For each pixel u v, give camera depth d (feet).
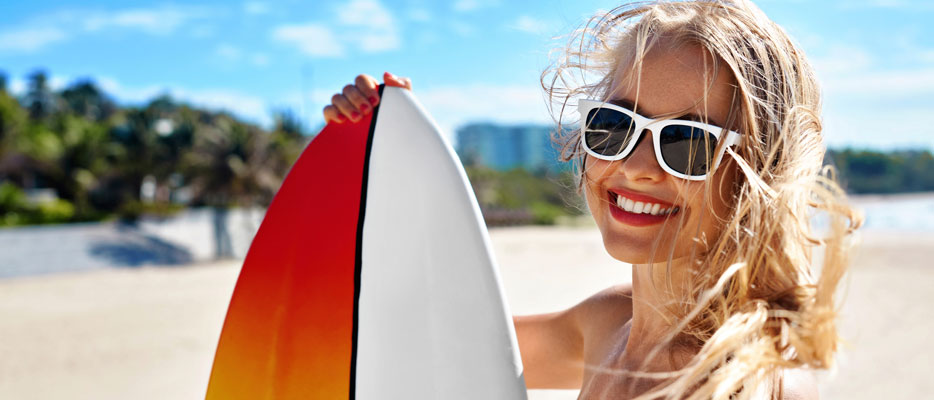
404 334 3.85
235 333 4.27
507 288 51.85
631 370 3.41
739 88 2.95
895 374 24.57
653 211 3.15
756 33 3.09
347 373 3.94
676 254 3.10
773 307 2.83
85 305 51.42
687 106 3.01
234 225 101.65
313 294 4.16
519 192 181.37
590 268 66.28
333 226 4.25
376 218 4.14
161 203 140.26
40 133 155.74
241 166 137.90
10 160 146.92
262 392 4.09
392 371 3.82
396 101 4.33
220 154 139.74
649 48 3.17
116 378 29.53
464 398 3.59
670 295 3.17
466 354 3.64
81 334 39.81
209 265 82.43
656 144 3.03
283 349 4.12
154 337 37.99
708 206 2.95
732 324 2.72
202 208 141.90
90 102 239.09
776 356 2.69
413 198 4.04
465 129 344.08
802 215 2.89
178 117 167.94
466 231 3.82
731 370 2.63
